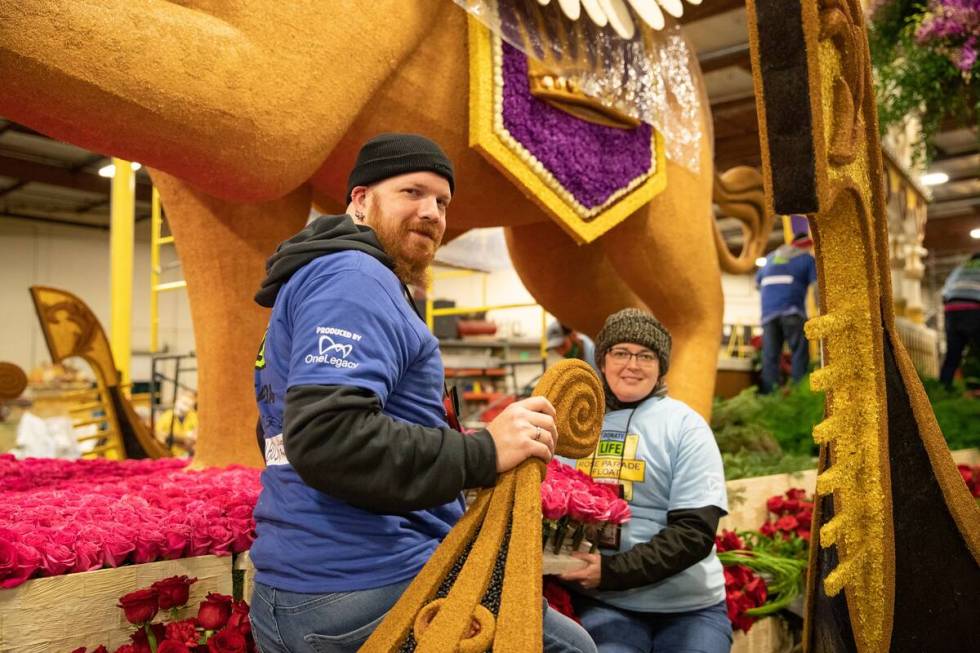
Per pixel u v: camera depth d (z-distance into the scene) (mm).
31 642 1374
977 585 1713
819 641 1798
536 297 3932
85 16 1510
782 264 6586
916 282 7312
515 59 2402
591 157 2633
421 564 1187
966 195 14578
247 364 2203
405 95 2232
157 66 1593
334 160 2291
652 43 2816
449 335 9344
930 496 1703
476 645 1039
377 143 1327
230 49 1714
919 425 1703
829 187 1396
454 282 15898
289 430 1064
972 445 4570
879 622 1680
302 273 1184
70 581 1428
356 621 1127
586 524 1930
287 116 1812
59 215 14469
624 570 1873
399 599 1113
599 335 2207
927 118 5262
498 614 1066
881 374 1656
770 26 1375
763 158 1407
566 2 2311
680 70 2975
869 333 1649
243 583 1676
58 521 1580
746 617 2436
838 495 1630
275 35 1799
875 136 1670
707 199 3303
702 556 1937
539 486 1174
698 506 1979
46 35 1458
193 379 14406
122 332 5750
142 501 1740
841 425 1641
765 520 3211
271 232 2197
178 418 6992
